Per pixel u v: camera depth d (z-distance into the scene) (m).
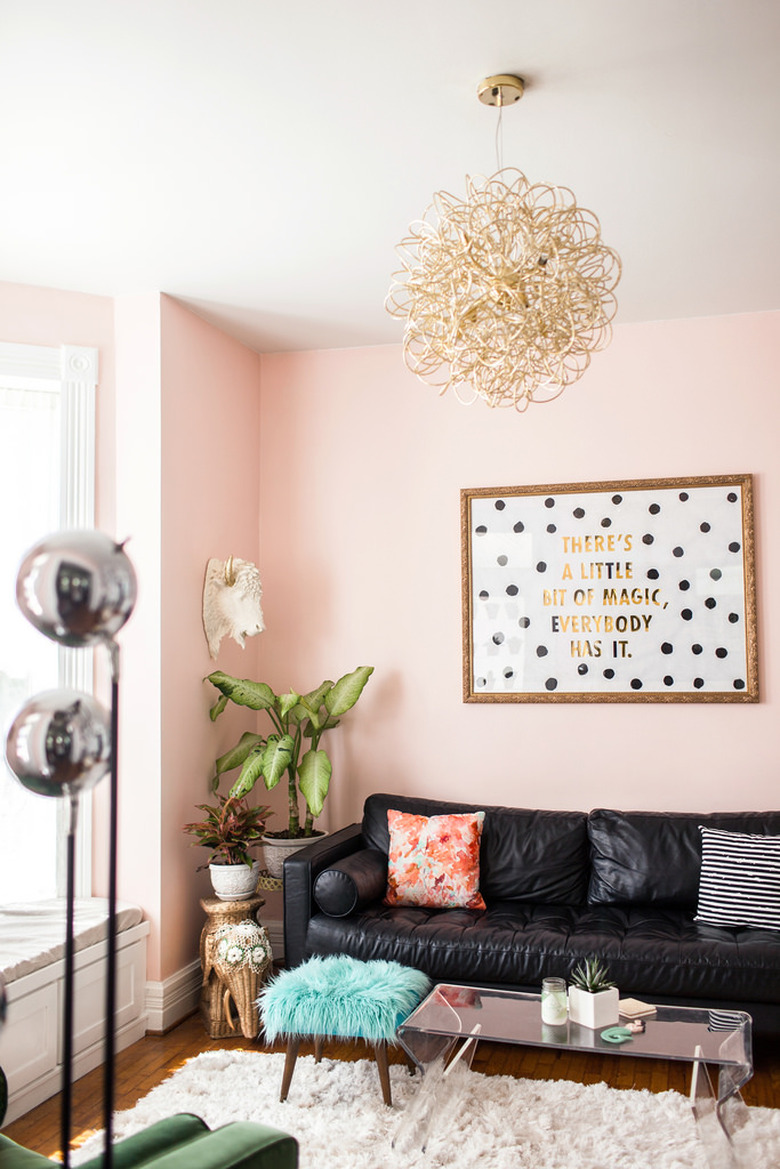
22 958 3.05
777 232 3.49
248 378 4.75
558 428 4.48
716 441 4.30
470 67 2.46
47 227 3.40
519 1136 2.79
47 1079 3.12
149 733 3.83
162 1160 1.69
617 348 4.43
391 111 2.68
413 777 4.57
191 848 4.05
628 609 4.33
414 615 4.61
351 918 3.68
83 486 3.89
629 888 3.87
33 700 1.46
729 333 4.31
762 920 3.55
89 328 3.99
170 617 3.93
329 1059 3.40
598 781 4.34
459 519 4.57
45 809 3.82
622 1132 2.80
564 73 2.50
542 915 3.80
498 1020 2.79
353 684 4.40
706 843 3.80
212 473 4.35
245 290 4.00
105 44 2.36
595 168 3.02
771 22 2.29
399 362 4.70
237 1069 3.31
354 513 4.72
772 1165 2.60
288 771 4.41
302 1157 2.69
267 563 4.79
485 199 3.14
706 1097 2.63
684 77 2.52
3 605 3.89
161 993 3.74
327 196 3.20
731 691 4.21
